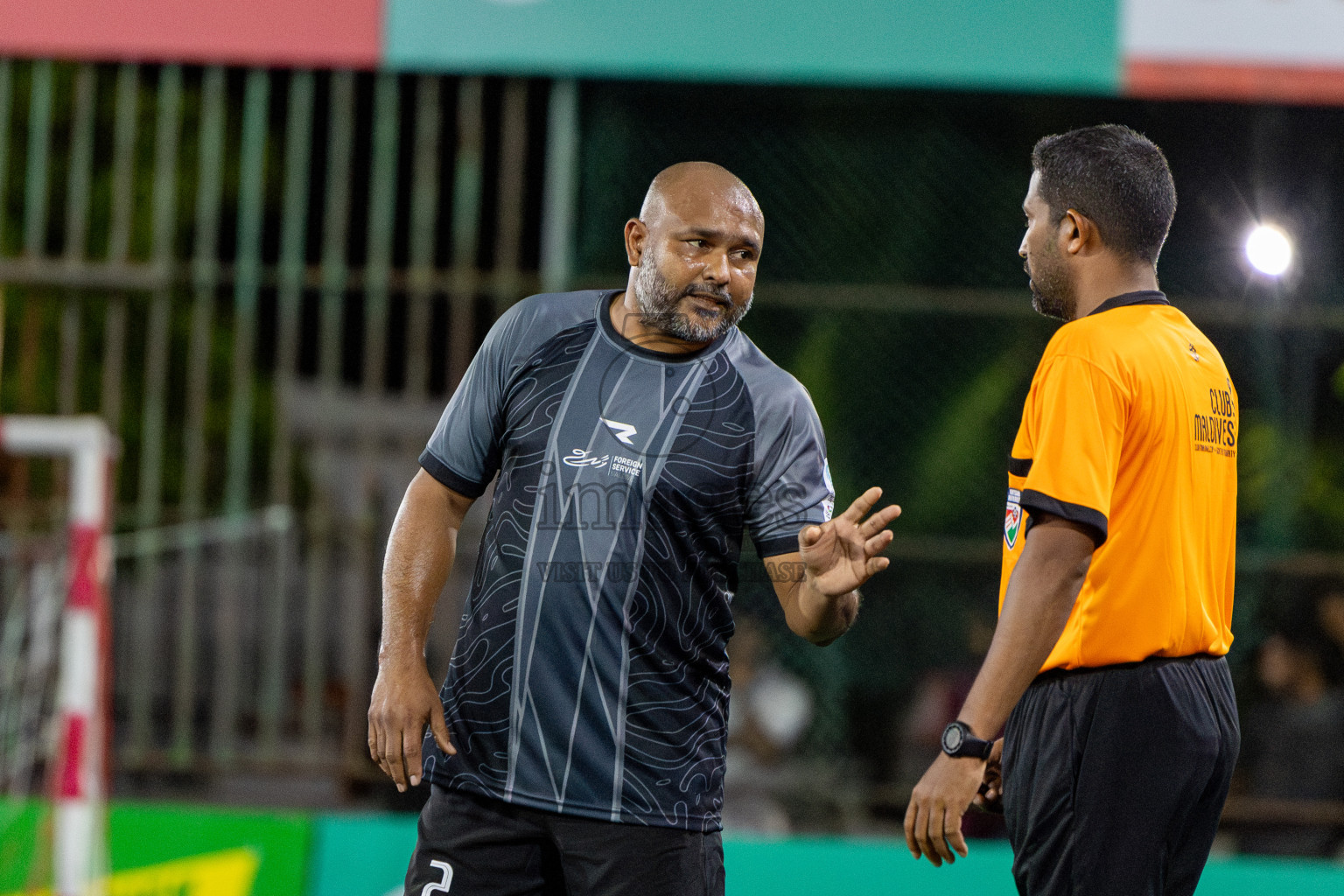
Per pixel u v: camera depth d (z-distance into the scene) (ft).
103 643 58.80
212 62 61.36
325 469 66.33
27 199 72.38
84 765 56.54
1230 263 66.03
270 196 74.23
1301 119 66.39
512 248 63.00
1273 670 66.90
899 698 70.95
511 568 32.63
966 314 72.02
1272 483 68.13
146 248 73.31
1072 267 32.48
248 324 62.64
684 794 32.58
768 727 69.56
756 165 70.18
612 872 32.22
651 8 61.11
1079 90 60.85
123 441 71.92
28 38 60.85
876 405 72.64
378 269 62.75
